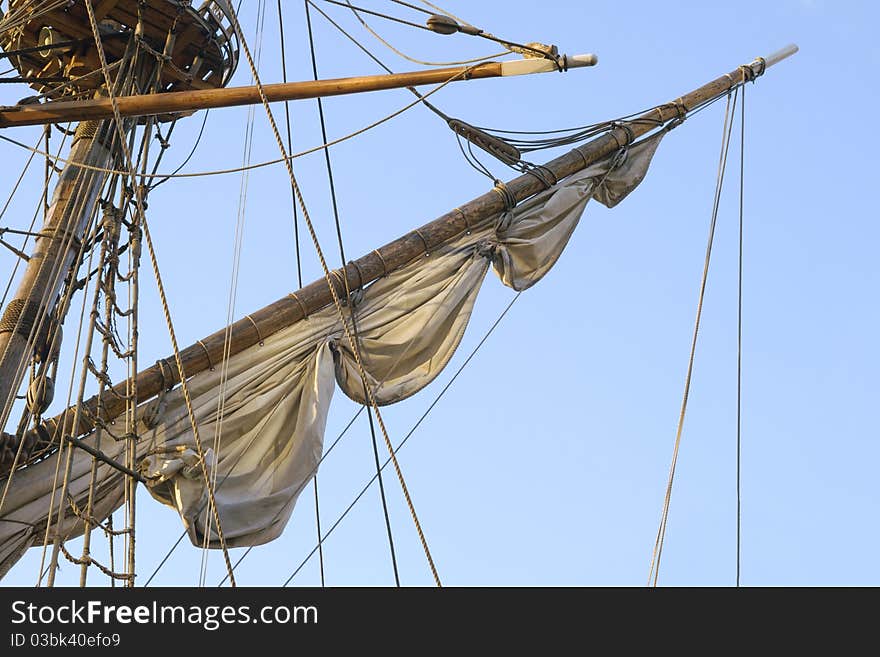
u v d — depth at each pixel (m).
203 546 37.72
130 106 38.53
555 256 49.03
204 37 43.81
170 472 37.09
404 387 43.44
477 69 37.06
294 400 41.25
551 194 49.69
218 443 39.69
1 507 35.94
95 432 37.81
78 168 42.06
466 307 45.31
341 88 37.62
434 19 36.78
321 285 43.22
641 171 53.03
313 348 42.41
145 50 43.34
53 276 39.28
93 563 33.31
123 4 42.47
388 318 44.03
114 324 38.66
